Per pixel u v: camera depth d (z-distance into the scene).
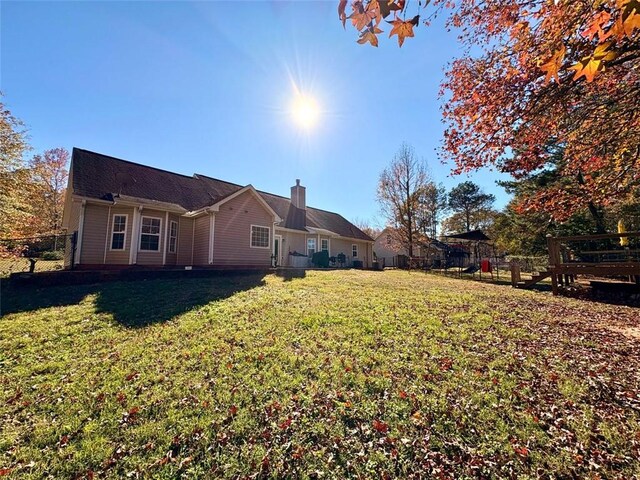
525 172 5.85
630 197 7.70
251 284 10.52
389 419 3.20
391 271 21.08
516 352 4.80
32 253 20.47
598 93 5.20
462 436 2.96
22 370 4.28
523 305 8.27
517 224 23.66
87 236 11.28
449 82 6.07
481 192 45.97
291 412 3.33
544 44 3.59
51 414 3.36
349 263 26.91
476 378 3.97
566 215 6.99
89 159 13.33
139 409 3.41
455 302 8.40
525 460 2.67
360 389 3.74
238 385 3.85
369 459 2.71
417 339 5.32
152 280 10.52
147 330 5.79
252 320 6.36
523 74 4.57
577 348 4.97
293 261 20.50
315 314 6.77
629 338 5.46
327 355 4.66
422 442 2.89
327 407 3.40
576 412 3.27
